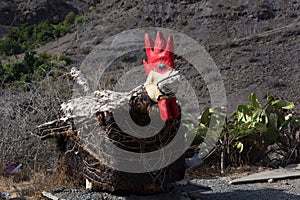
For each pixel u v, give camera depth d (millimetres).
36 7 47562
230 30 33719
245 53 29766
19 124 8367
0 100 8953
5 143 8297
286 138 8828
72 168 6129
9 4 48250
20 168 7980
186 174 8031
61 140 6055
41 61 21188
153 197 5547
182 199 5691
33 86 8836
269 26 33625
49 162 8086
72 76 6691
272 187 7113
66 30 36781
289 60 28688
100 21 36219
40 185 6914
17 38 37688
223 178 7762
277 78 26688
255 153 8750
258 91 25500
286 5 36281
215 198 6398
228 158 8547
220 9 35969
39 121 8227
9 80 19438
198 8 36594
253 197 6480
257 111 8531
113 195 5543
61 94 8062
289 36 31297
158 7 37031
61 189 5984
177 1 37719
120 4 38812
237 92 25312
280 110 8781
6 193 6719
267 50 29969
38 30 38500
